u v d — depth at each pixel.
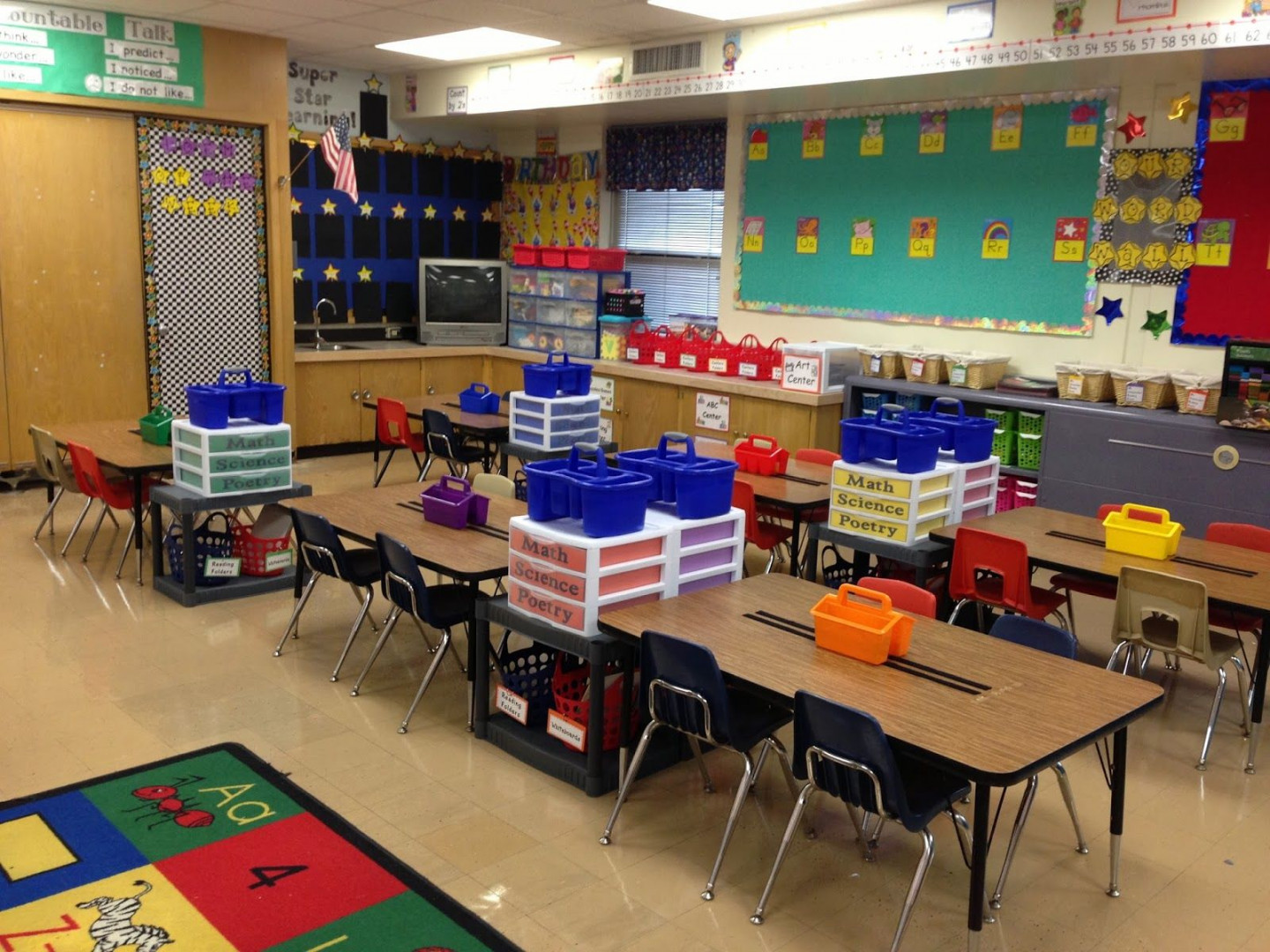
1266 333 6.14
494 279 9.91
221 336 8.33
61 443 6.07
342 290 9.77
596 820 3.62
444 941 2.92
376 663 4.88
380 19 7.27
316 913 3.02
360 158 9.66
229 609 5.48
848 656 3.28
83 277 7.63
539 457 6.63
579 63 8.18
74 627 5.15
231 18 7.41
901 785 2.77
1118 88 6.51
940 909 3.18
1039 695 3.02
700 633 3.45
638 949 2.94
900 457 4.75
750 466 5.86
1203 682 4.96
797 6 6.49
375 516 4.80
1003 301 7.23
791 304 8.46
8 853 3.26
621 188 9.63
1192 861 3.47
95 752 3.93
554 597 3.75
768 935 3.02
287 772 3.85
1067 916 3.15
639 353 8.70
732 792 3.84
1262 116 6.01
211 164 8.05
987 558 4.52
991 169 7.15
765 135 8.41
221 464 5.45
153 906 3.03
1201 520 6.03
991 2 5.90
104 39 7.36
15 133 7.21
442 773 3.89
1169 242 6.45
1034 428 6.82
